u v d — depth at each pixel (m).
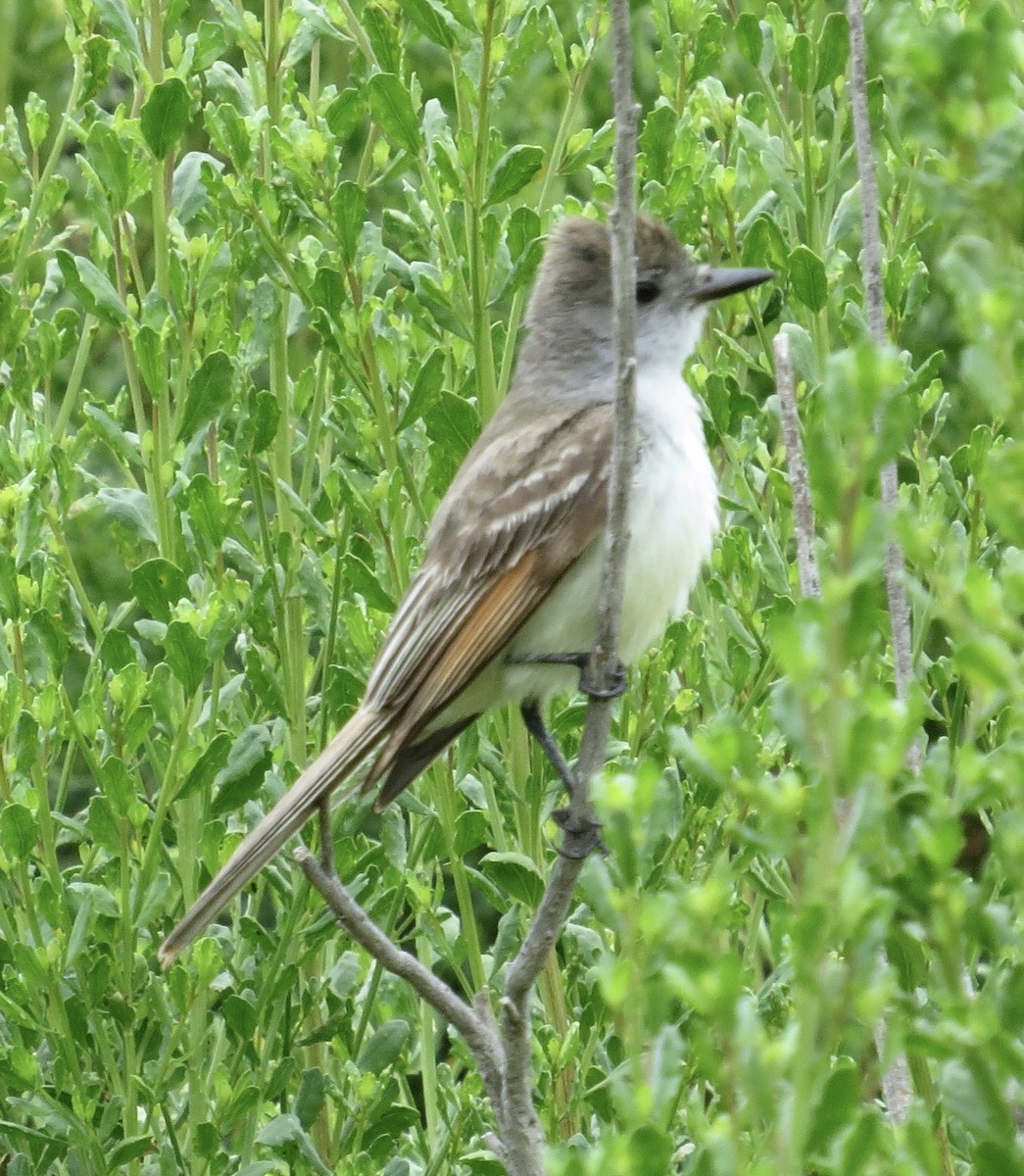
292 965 8.69
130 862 8.90
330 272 9.01
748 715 8.98
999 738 7.91
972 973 5.99
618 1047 8.65
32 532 8.96
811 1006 4.07
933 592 7.96
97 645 9.34
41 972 8.38
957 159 4.39
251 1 13.52
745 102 10.55
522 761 9.42
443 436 9.16
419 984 6.80
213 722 8.77
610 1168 4.23
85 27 10.16
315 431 9.73
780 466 9.84
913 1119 4.35
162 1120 9.16
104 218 9.48
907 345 12.62
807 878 4.14
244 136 9.25
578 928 8.94
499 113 13.09
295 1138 8.58
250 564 9.46
